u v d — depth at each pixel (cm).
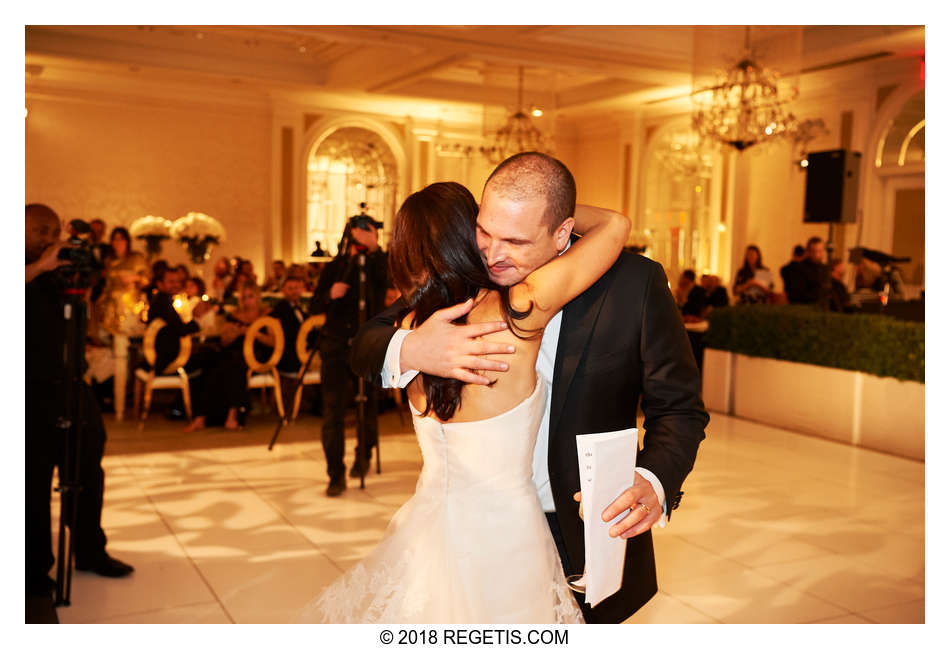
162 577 327
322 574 333
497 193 128
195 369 623
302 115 1203
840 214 667
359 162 1266
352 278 435
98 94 1083
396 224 139
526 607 137
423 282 135
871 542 376
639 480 134
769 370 641
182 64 993
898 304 673
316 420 651
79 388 294
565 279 131
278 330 604
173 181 1139
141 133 1116
